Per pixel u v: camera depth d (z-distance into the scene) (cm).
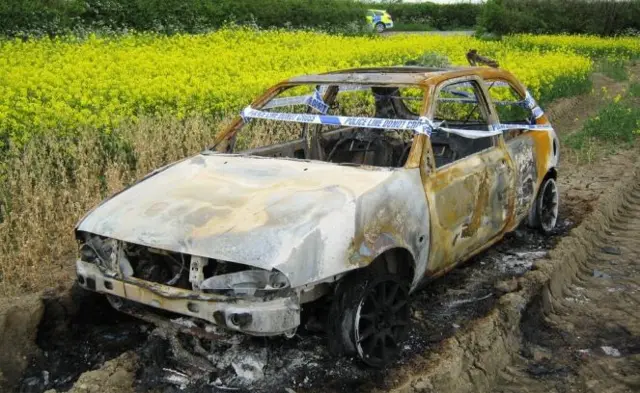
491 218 546
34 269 550
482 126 622
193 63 1533
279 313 379
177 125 932
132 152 836
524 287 552
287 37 2436
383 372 429
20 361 464
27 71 1284
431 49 2331
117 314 522
